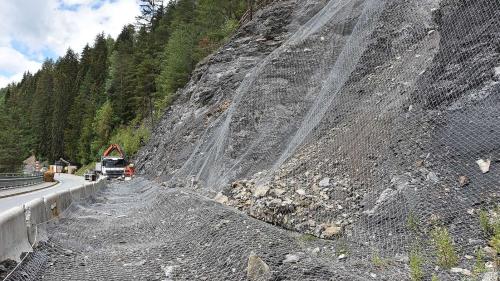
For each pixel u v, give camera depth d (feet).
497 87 18.98
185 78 110.11
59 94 285.84
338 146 25.67
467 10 23.34
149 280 15.08
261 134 37.19
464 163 18.02
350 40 35.29
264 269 13.57
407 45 29.76
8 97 467.93
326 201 21.50
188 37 112.98
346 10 42.09
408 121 22.68
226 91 61.72
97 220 27.66
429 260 14.40
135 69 184.34
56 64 389.39
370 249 16.56
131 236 23.15
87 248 20.26
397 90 25.98
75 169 217.97
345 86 30.68
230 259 15.74
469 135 18.72
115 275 15.67
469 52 21.88
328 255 16.37
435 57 24.13
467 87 20.66
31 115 313.32
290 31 61.77
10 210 17.08
